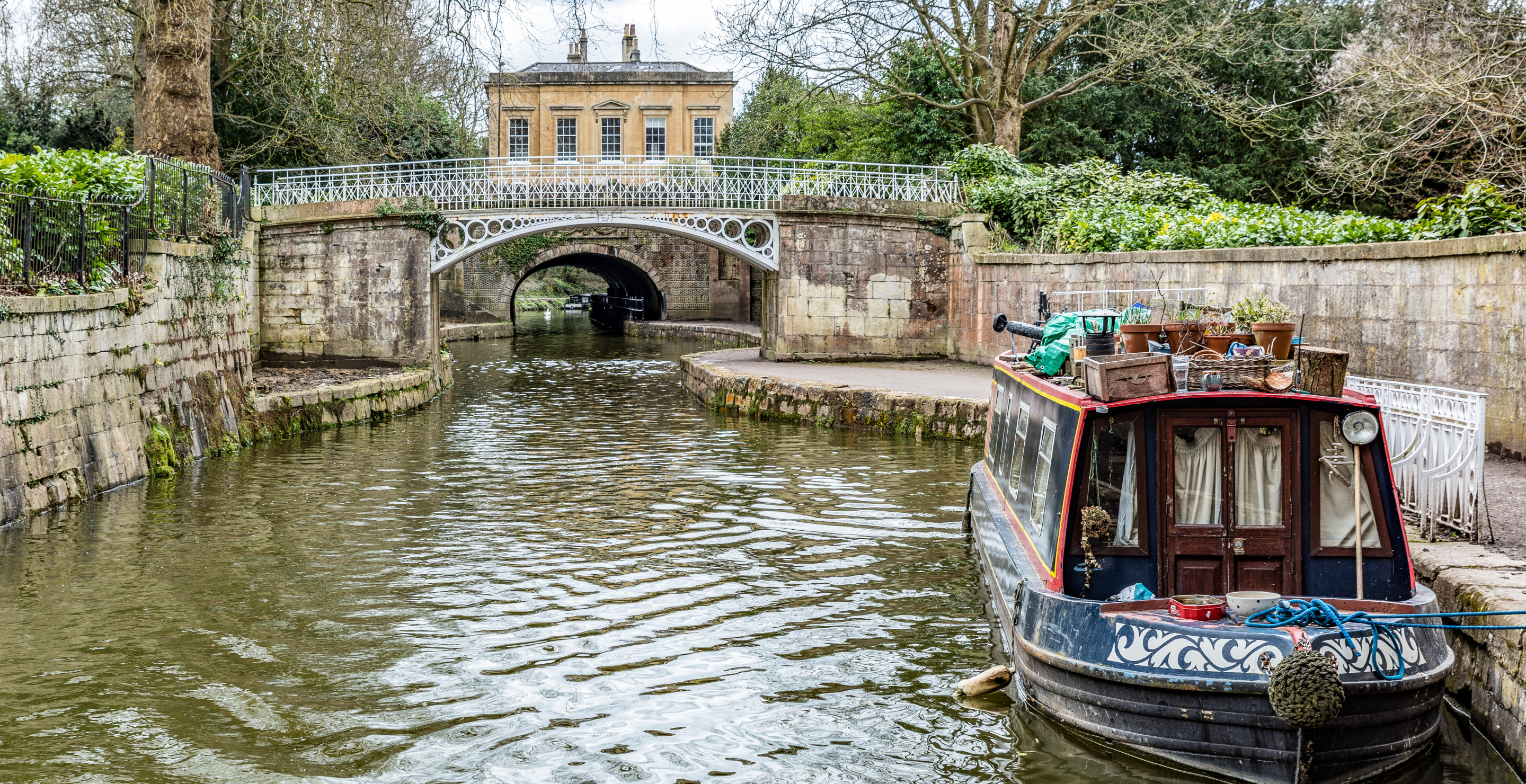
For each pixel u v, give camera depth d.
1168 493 6.70
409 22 22.00
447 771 6.13
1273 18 29.80
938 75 32.28
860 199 26.58
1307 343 15.12
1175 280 18.16
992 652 8.04
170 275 15.81
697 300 50.62
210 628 8.49
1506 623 6.12
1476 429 7.77
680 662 7.83
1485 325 11.87
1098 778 5.99
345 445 17.81
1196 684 5.81
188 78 20.91
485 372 31.62
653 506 12.98
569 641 8.26
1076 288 21.22
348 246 25.80
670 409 22.86
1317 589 6.61
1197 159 32.22
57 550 10.69
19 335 11.68
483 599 9.29
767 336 28.14
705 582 9.84
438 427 20.06
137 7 22.42
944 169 27.92
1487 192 13.89
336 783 5.98
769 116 33.41
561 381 28.89
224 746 6.43
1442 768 5.92
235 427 17.67
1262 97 30.19
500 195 26.52
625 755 6.33
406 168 33.00
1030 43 29.20
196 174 17.95
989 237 25.94
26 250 12.27
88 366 13.20
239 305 19.17
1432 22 16.50
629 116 45.34
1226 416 6.66
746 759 6.28
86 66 27.92
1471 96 14.81
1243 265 16.44
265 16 22.41
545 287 83.06
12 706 6.99
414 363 25.69
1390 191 20.81
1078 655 6.29
